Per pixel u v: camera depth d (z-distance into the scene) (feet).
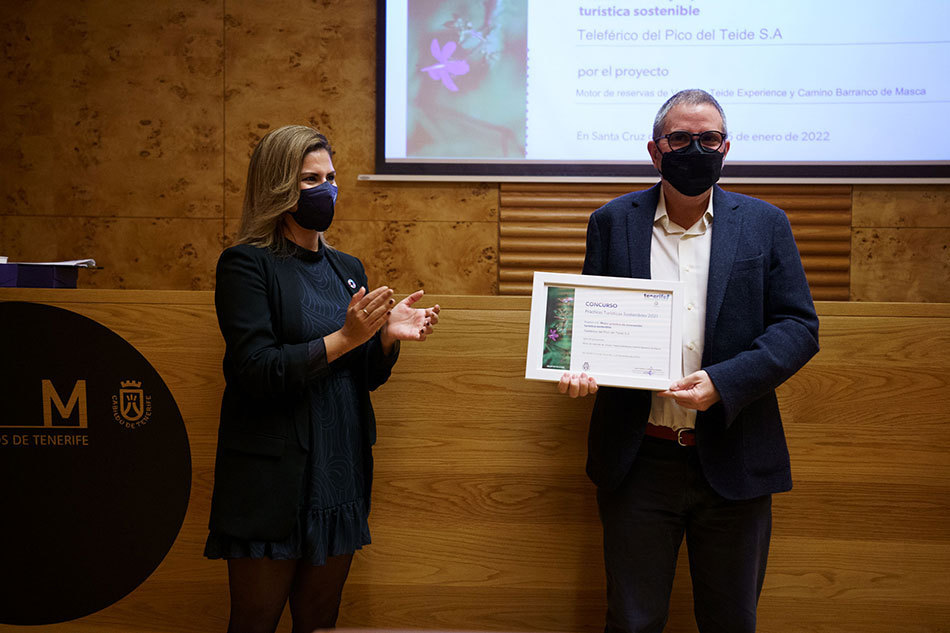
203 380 6.26
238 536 4.48
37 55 11.55
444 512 6.26
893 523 6.04
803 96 10.68
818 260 10.96
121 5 11.44
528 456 6.25
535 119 10.97
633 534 4.89
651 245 5.16
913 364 6.00
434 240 11.34
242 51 11.39
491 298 6.25
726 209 5.05
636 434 4.88
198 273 11.59
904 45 10.53
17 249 11.70
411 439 6.27
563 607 6.24
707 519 4.88
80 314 6.23
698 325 4.97
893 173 10.66
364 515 5.08
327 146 5.13
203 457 6.26
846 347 6.04
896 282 10.92
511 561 6.25
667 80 10.82
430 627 6.25
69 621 6.27
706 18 10.73
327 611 5.13
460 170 11.10
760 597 6.15
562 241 11.16
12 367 6.21
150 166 11.54
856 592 6.07
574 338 4.98
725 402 4.42
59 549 6.23
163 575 6.26
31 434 6.21
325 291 5.13
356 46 11.30
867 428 6.04
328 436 4.85
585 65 10.89
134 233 11.60
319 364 4.49
